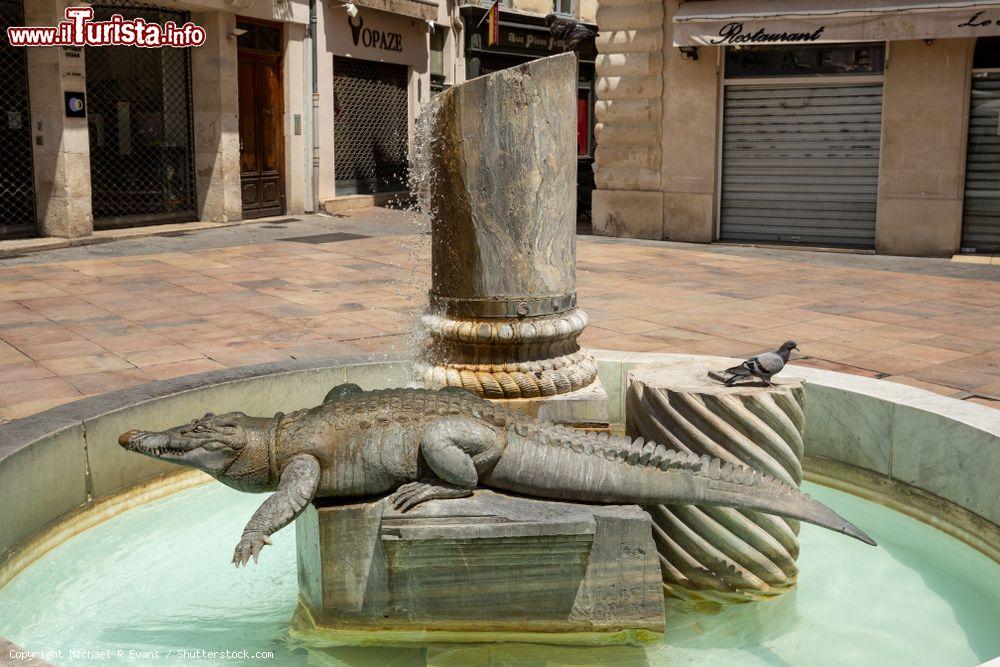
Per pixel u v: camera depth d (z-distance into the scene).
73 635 4.08
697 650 3.96
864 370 7.96
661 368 4.93
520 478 4.02
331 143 21.97
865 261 15.84
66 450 5.04
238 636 4.10
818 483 5.84
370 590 3.95
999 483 4.71
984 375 7.82
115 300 11.11
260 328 9.55
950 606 4.37
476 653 3.92
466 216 5.21
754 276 13.84
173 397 5.63
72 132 16.16
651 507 4.44
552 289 5.32
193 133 19.12
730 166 18.39
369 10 22.61
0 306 10.67
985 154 16.08
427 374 5.43
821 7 16.30
